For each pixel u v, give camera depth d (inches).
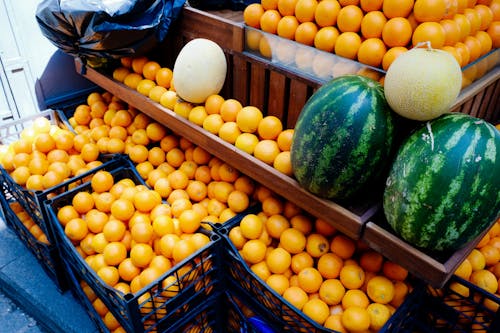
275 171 60.7
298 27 61.8
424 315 64.6
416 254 46.4
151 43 79.1
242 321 69.2
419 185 42.3
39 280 86.0
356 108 46.8
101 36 71.9
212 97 72.2
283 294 61.2
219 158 77.4
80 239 70.4
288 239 63.2
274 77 68.1
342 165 48.3
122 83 89.5
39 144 85.4
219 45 75.1
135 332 58.1
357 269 59.6
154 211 71.7
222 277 68.2
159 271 63.3
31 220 87.4
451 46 55.7
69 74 109.3
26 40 98.0
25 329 80.5
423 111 43.6
